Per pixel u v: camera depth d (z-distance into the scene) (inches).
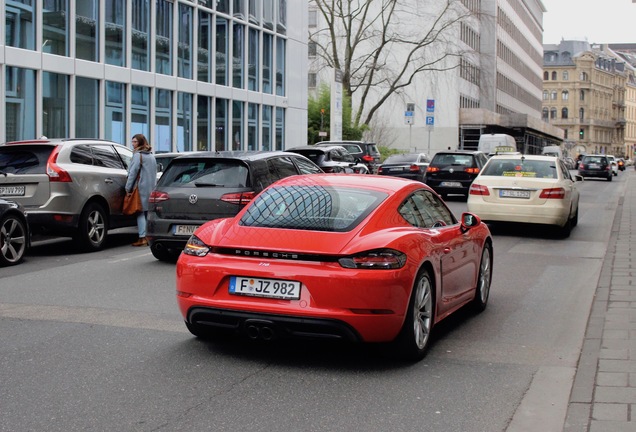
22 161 509.7
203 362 250.1
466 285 314.7
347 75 1939.0
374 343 253.9
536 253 552.7
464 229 310.3
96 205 531.2
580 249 577.6
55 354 257.6
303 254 238.4
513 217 639.8
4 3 840.9
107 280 406.9
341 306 233.1
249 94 1382.9
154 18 1102.4
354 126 1919.3
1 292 370.9
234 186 449.4
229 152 484.7
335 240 241.1
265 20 1445.6
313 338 239.1
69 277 416.8
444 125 2854.3
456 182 1059.9
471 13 2039.9
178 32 1171.3
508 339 291.3
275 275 238.4
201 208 450.3
